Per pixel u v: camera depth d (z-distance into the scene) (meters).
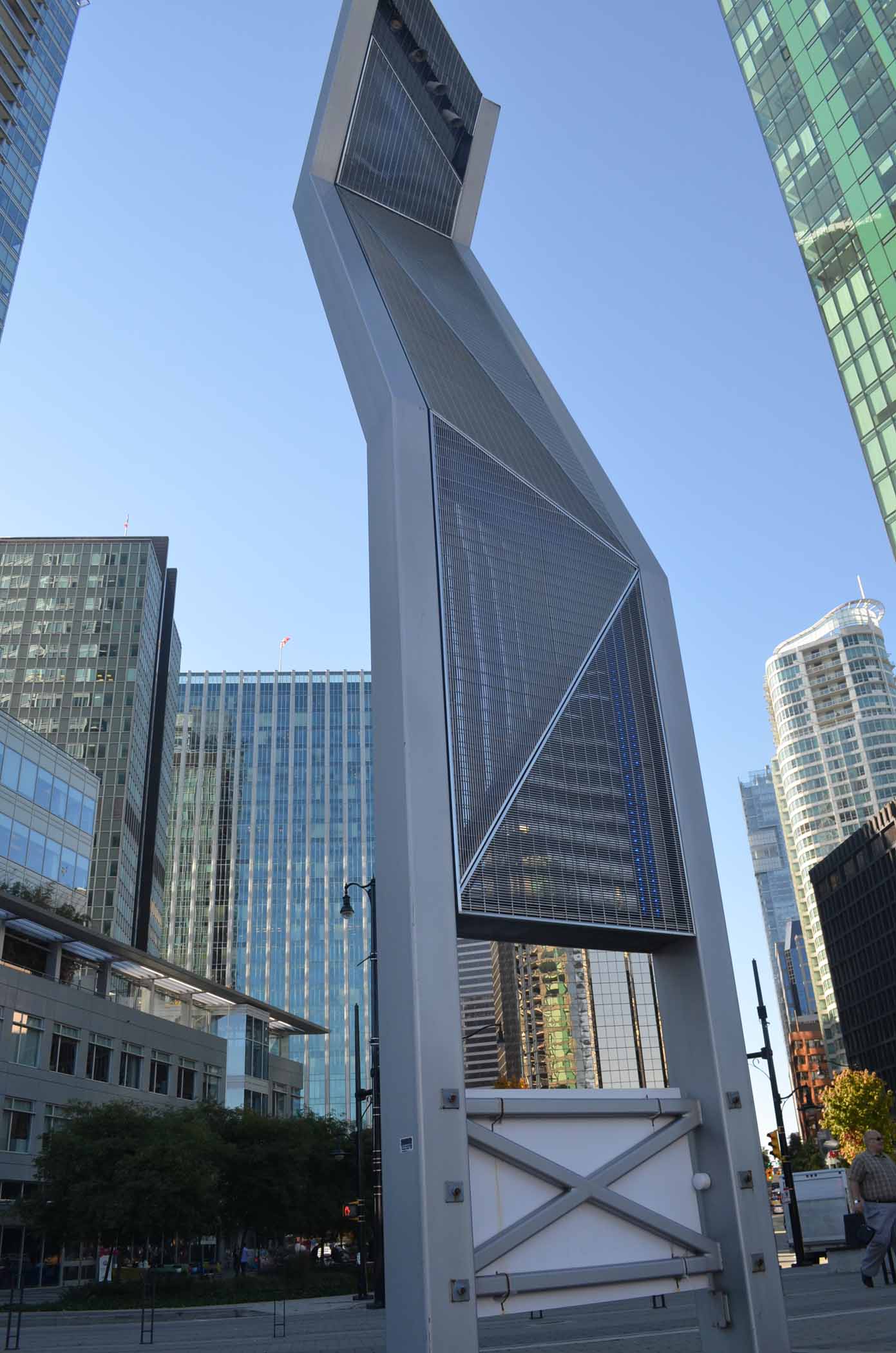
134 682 120.31
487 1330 19.41
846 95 54.38
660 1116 8.81
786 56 59.81
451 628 9.31
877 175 51.81
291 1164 43.75
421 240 15.12
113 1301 33.59
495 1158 7.78
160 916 126.75
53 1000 49.97
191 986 64.44
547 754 9.41
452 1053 7.52
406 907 7.85
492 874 8.51
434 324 12.36
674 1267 8.22
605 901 9.12
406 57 16.97
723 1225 8.52
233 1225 43.59
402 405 10.24
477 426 11.06
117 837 110.00
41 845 65.06
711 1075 8.95
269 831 175.62
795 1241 36.47
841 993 130.38
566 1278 7.64
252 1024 71.31
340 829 176.12
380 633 9.20
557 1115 8.08
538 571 10.47
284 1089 76.25
